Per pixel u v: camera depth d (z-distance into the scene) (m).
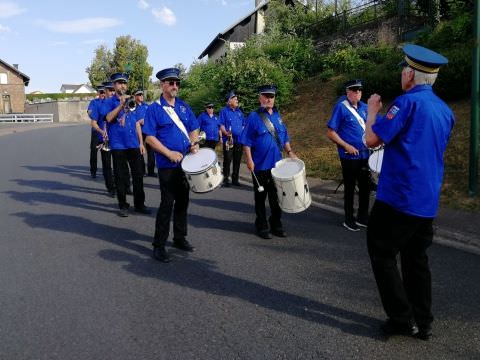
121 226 6.91
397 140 3.39
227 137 9.99
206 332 3.77
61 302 4.33
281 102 16.14
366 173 6.44
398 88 12.52
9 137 26.22
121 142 7.41
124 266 5.25
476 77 6.92
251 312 4.10
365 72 14.08
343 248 5.76
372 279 4.79
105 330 3.81
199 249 5.82
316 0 25.36
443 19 14.71
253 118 6.26
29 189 9.88
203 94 20.20
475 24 6.82
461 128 9.29
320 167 10.40
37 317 4.04
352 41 18.70
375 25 17.81
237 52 21.22
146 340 3.65
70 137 25.97
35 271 5.11
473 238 5.69
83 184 10.48
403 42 16.08
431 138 3.33
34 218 7.38
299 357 3.39
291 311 4.11
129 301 4.34
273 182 5.95
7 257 5.57
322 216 7.32
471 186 7.16
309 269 5.09
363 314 4.04
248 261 5.36
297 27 23.91
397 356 3.38
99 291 4.57
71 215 7.58
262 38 22.48
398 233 3.46
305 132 13.59
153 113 5.45
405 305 3.57
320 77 17.31
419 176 3.35
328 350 3.47
